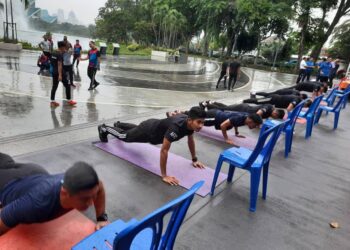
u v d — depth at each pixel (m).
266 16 29.45
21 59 13.61
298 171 4.12
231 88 12.45
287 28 30.30
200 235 2.46
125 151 3.95
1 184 1.86
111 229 1.85
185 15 42.97
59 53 5.94
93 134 4.53
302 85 9.97
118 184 3.11
